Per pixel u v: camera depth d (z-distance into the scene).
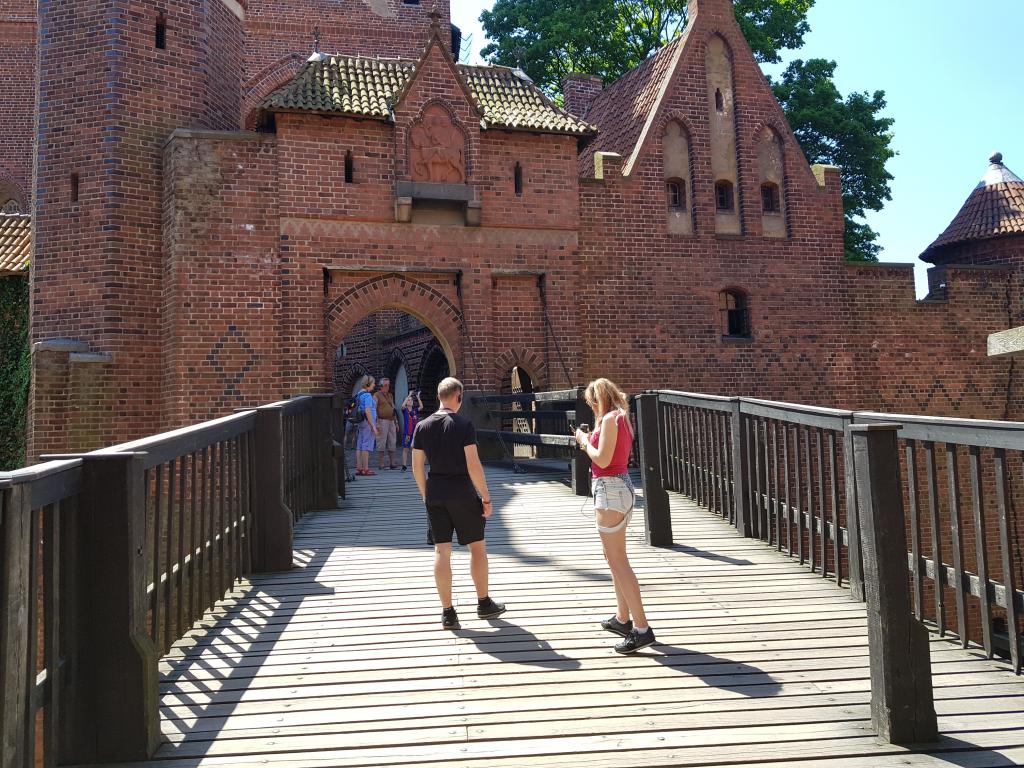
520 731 4.43
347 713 4.71
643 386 18.08
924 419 6.05
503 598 6.97
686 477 11.29
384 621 6.40
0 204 28.48
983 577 5.49
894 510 4.47
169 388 15.49
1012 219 22.23
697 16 19.42
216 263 15.57
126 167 15.87
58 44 16.22
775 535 9.03
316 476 11.41
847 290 19.81
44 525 4.01
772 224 19.44
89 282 15.67
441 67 16.81
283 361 15.70
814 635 5.96
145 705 4.21
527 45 30.31
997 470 5.32
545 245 17.45
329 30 27.73
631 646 5.58
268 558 8.00
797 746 4.22
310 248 16.02
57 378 15.38
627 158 19.16
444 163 16.73
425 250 16.72
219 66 17.45
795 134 28.08
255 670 5.39
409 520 10.52
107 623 4.24
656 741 4.29
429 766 4.04
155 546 5.44
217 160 15.74
